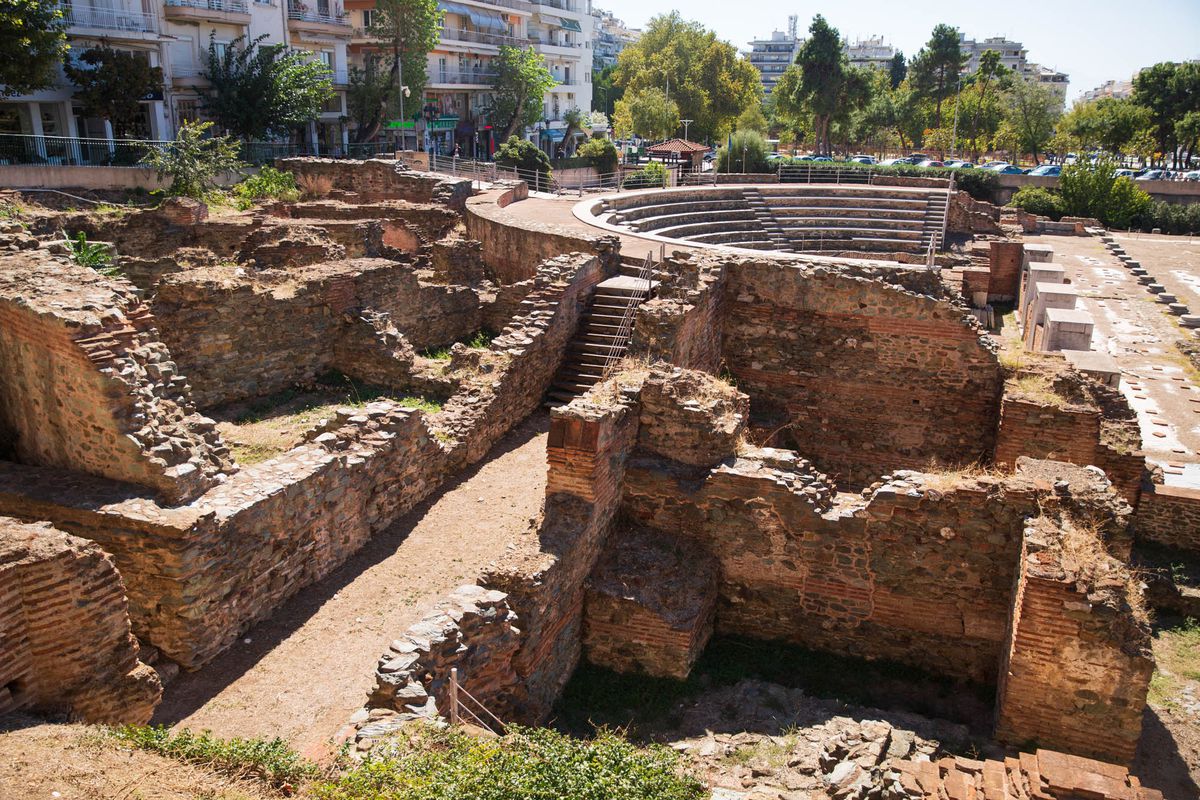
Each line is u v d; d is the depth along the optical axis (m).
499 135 63.88
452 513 13.47
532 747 7.33
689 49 87.56
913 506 10.73
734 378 19.03
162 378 11.27
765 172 54.00
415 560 12.05
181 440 10.52
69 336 10.02
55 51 30.16
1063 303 23.58
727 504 11.40
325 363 18.14
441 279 23.77
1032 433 14.46
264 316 16.80
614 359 16.91
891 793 7.62
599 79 114.94
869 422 18.19
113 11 36.97
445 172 46.66
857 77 82.75
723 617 11.78
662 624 10.55
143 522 9.35
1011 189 62.25
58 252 13.75
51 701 7.73
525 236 23.62
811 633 11.51
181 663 9.58
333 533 11.68
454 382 17.03
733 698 10.36
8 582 7.30
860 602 11.21
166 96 39.78
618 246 21.50
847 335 17.92
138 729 7.23
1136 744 9.33
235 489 10.50
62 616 7.69
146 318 12.02
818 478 11.48
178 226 25.00
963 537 10.66
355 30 53.28
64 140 34.47
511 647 9.16
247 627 10.34
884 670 11.20
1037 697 9.27
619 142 93.94
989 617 10.77
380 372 17.91
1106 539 10.09
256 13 44.97
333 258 22.28
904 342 17.50
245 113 40.16
